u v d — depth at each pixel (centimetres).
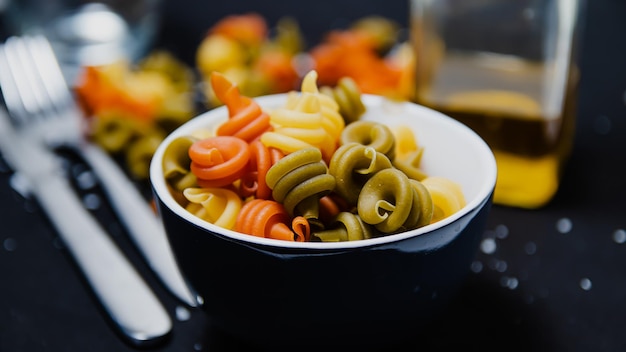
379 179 36
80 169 53
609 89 62
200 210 39
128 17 65
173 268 45
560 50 48
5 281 45
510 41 49
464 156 41
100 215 50
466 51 50
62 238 47
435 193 38
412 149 42
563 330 42
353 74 58
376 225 36
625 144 56
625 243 47
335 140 40
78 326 42
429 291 37
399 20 73
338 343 38
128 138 54
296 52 63
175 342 41
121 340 41
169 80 59
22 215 50
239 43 62
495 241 48
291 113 38
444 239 36
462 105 50
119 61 60
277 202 37
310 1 78
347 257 35
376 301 36
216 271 36
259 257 35
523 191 50
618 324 42
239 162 37
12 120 58
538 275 45
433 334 41
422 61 51
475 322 42
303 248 35
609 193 51
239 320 38
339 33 64
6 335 42
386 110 44
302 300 36
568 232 48
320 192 37
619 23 74
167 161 39
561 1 47
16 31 70
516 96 49
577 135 57
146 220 48
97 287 43
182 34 71
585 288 44
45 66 64
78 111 58
